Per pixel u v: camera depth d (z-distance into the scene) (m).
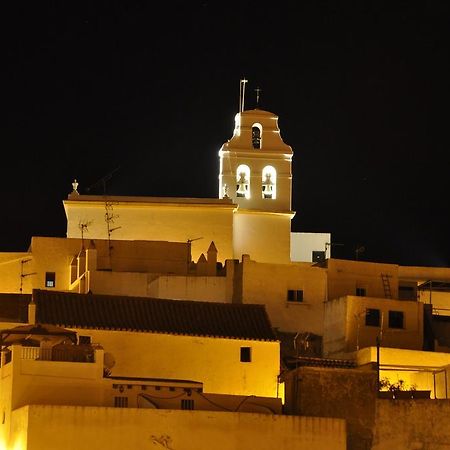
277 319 98.44
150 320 84.25
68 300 84.25
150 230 108.94
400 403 75.00
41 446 66.94
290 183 115.44
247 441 70.19
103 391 72.00
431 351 94.94
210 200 110.06
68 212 108.75
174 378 82.56
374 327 95.62
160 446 68.62
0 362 74.00
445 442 72.62
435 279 112.69
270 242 112.62
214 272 102.38
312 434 71.31
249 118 118.06
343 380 77.62
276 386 83.94
